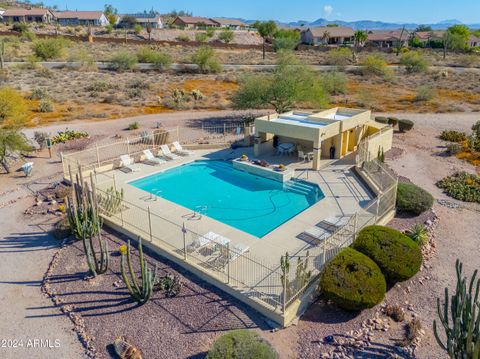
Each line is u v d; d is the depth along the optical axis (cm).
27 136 3278
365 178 2345
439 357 1099
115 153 2900
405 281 1445
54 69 6362
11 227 1869
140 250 1257
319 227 1808
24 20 14275
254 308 1289
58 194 2175
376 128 3002
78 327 1232
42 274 1514
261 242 1684
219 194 2281
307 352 1119
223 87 5684
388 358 1096
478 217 1964
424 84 5947
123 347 1116
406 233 1720
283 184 2389
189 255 1544
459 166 2691
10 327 1243
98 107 4372
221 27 15138
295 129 2569
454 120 3941
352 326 1216
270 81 3772
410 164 2734
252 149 3019
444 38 10450
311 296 1324
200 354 1114
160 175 2578
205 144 3080
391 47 11331
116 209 1906
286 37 10925
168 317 1262
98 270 1485
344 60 7894
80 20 14638
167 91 5281
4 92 3750
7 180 2441
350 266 1302
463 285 959
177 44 9994
